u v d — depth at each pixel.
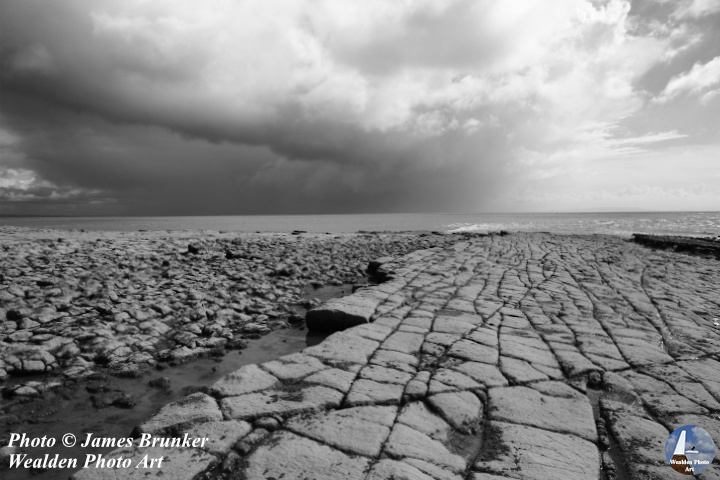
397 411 3.53
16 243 14.44
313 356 4.68
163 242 17.73
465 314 6.73
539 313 6.93
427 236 29.05
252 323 6.96
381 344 5.17
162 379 4.64
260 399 3.61
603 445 3.20
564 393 4.02
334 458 2.85
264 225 68.31
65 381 4.58
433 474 2.73
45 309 6.66
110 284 8.84
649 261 14.61
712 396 4.07
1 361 4.78
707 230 48.66
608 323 6.42
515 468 2.85
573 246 19.78
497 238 24.34
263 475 2.67
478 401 3.78
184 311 7.24
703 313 7.24
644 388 4.21
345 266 13.66
